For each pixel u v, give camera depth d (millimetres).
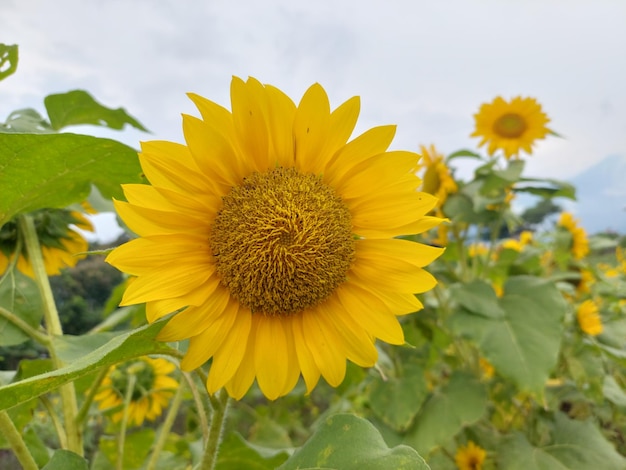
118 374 528
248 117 262
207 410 512
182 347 328
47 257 419
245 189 272
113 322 509
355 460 224
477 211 546
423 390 477
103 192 356
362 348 271
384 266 276
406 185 278
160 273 247
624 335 602
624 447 605
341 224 278
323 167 282
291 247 269
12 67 371
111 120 433
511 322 476
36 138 273
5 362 579
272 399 261
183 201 255
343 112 274
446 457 569
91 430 730
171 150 252
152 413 543
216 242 265
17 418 377
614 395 537
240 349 261
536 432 500
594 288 743
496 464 493
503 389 546
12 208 324
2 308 326
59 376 201
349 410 723
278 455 380
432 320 532
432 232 621
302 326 276
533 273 724
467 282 539
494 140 632
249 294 265
